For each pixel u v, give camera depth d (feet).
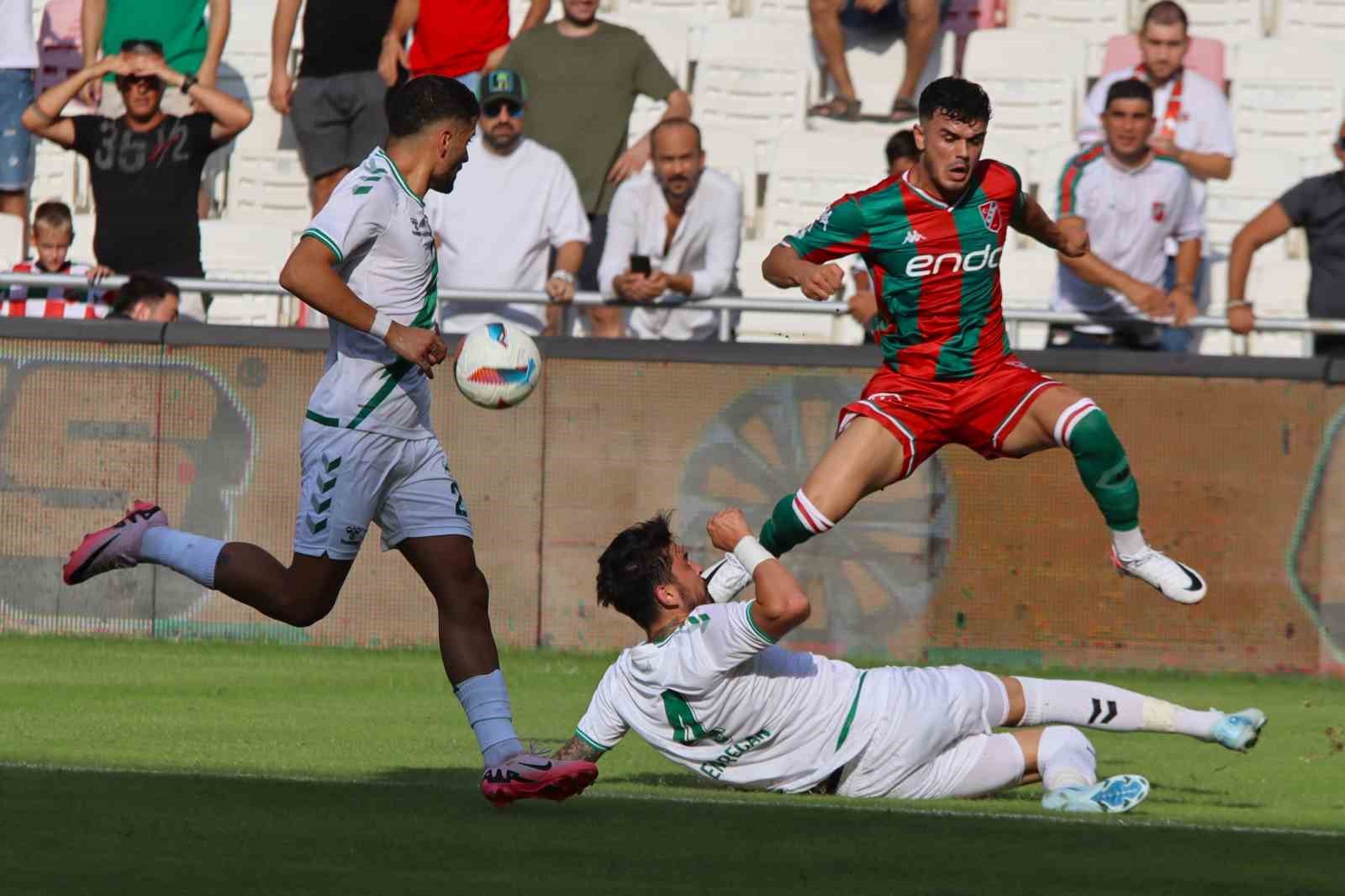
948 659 111.65
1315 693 104.58
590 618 113.70
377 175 58.34
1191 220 119.65
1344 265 118.01
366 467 59.47
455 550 60.18
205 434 114.42
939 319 74.43
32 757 69.00
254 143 174.09
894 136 118.73
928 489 111.65
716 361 112.37
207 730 79.87
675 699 61.72
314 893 44.55
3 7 152.97
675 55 177.17
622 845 52.70
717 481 112.68
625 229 120.67
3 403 114.93
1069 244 78.13
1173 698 101.19
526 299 116.78
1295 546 109.81
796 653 63.26
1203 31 181.47
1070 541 110.93
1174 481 110.32
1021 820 58.44
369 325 56.90
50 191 171.01
